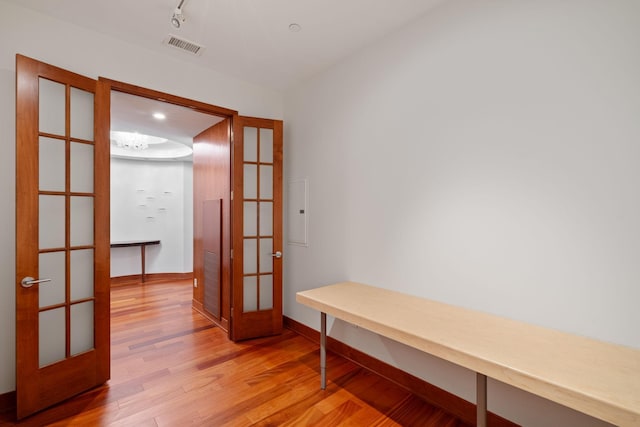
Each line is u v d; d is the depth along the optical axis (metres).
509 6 1.70
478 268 1.84
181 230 6.12
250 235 3.21
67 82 2.04
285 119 3.48
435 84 2.05
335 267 2.83
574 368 1.15
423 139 2.12
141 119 3.41
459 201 1.92
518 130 1.67
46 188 2.00
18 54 1.82
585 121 1.45
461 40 1.91
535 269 1.61
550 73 1.56
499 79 1.74
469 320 1.67
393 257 2.33
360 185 2.59
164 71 2.66
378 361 2.40
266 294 3.29
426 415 1.91
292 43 2.50
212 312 3.60
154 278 5.96
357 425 1.81
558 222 1.54
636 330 1.33
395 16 2.14
